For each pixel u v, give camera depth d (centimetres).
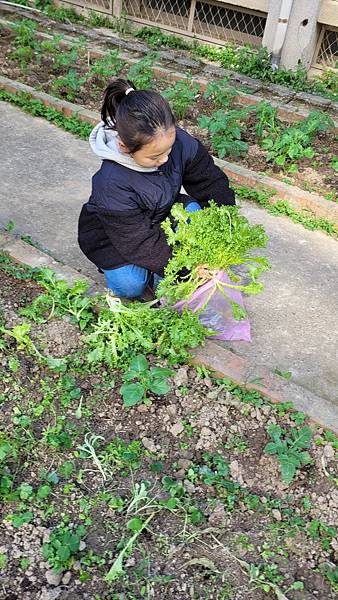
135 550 227
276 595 217
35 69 597
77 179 451
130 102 243
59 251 375
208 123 482
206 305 304
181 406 276
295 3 611
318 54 656
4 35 664
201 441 263
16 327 285
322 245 411
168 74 606
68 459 253
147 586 217
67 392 277
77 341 298
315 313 351
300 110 562
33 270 332
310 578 224
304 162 482
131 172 268
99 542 229
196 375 288
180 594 216
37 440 258
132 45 676
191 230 261
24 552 223
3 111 531
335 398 300
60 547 221
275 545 232
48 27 705
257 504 243
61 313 309
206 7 688
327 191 447
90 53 641
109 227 277
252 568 223
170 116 246
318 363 318
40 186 438
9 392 275
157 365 289
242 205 442
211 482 248
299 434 261
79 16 747
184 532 233
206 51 682
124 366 287
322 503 246
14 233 386
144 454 258
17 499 236
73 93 550
